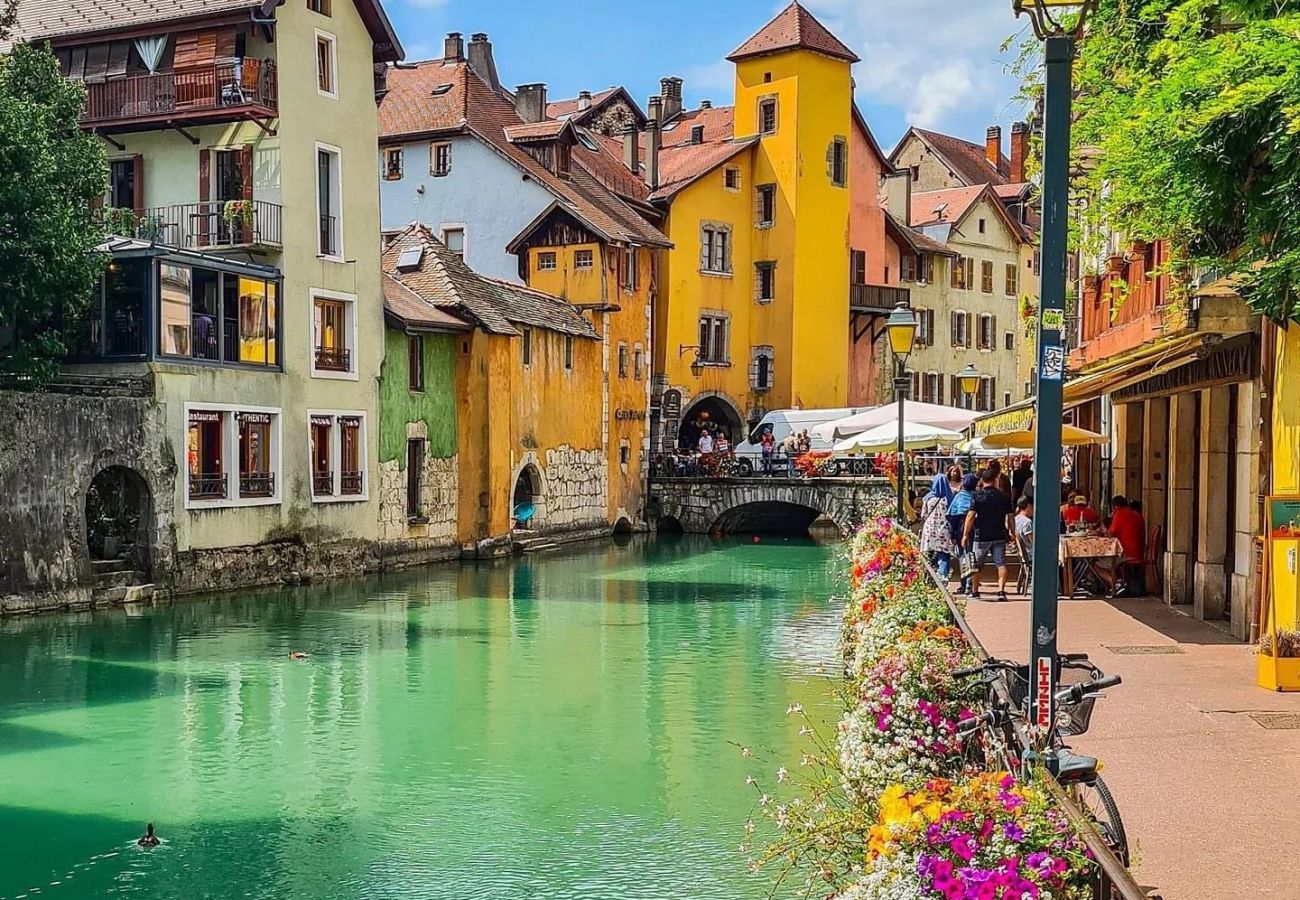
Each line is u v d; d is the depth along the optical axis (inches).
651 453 2153.1
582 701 729.6
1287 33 390.9
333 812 527.8
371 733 656.4
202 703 724.7
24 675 797.2
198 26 1326.3
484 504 1622.8
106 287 1163.9
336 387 1386.6
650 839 490.0
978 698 327.9
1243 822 318.3
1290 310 465.1
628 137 2399.1
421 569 1475.1
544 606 1143.0
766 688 764.6
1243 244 499.8
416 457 1541.6
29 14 1406.3
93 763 601.0
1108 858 164.1
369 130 1461.6
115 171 1406.3
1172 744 396.5
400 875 454.9
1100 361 783.7
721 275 2304.4
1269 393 567.2
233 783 569.6
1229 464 669.3
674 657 874.8
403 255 1683.1
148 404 1134.4
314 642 930.7
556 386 1819.6
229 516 1234.0
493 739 643.5
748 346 2358.5
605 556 1654.8
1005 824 191.2
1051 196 241.4
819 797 307.3
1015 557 1064.2
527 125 2161.7
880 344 2556.6
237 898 435.5
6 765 597.3
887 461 1609.3
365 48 1461.6
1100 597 789.2
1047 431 244.5
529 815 522.9
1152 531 815.7
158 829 508.1
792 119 2315.5
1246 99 408.2
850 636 574.9
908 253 2623.0
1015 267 2933.1
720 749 621.6
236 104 1298.0
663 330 2220.7
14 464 1004.6
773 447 2042.3
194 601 1139.3
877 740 324.8
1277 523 476.4
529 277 2020.2
